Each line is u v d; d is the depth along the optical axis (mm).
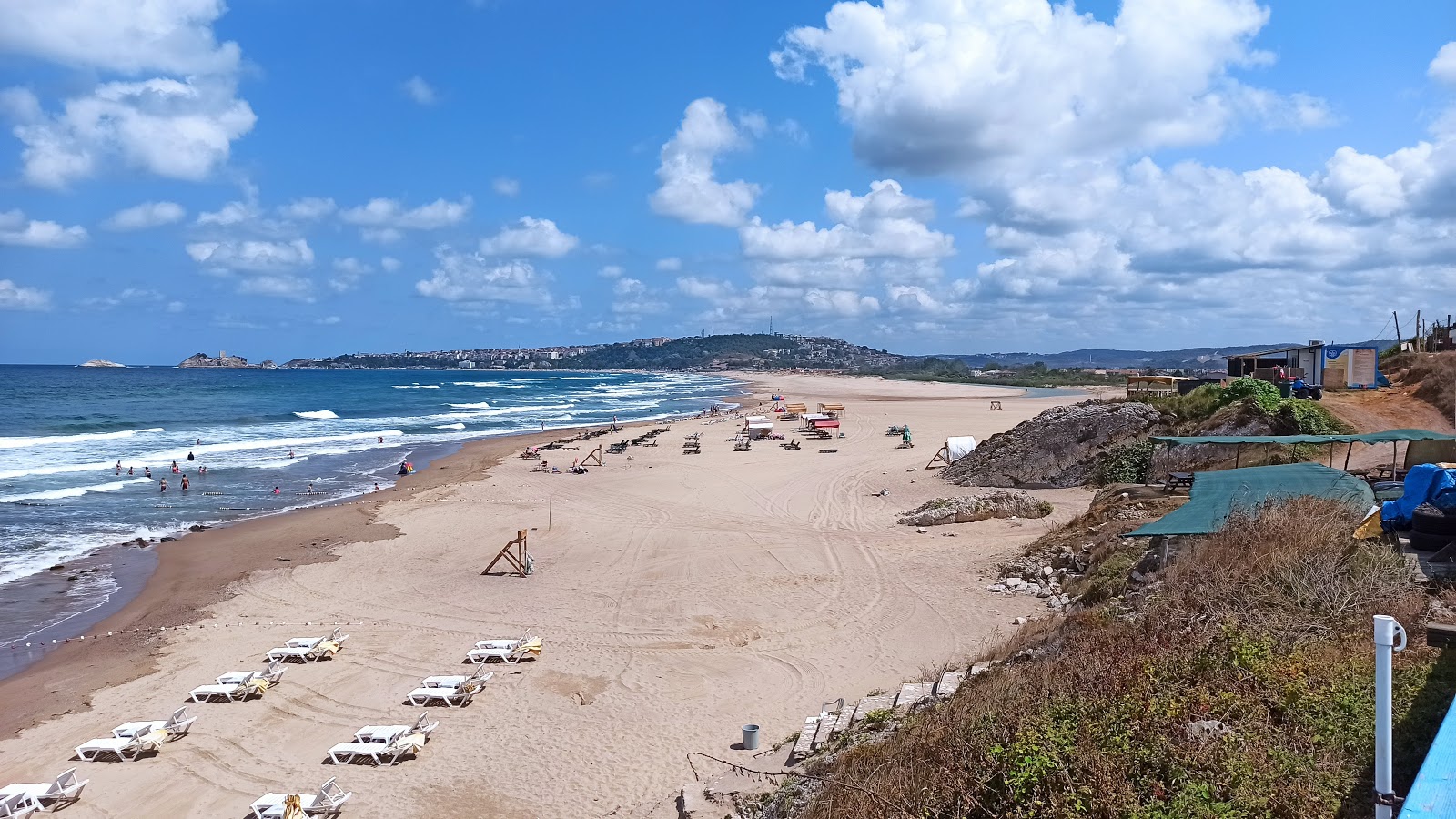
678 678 17266
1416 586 9758
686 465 47938
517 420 88812
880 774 9195
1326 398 36969
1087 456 35094
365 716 15961
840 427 70938
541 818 12391
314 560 27812
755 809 10820
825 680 16734
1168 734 7359
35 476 45719
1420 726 6559
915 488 37312
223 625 21453
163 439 64750
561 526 31906
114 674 18328
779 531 29688
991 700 9828
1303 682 7773
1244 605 10328
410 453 57125
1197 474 18547
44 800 13227
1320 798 6004
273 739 15133
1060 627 14406
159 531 32469
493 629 20531
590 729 15133
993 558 24281
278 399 118125
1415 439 20484
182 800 13234
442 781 13547
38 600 23875
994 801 7383
